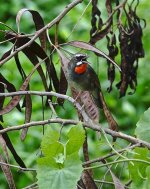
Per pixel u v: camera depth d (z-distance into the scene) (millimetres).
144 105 15383
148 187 6055
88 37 15555
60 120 6832
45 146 5750
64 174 5621
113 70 8836
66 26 16453
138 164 6141
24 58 15375
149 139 6738
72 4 8094
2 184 13297
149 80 15141
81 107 7234
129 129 14914
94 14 8789
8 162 6953
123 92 8875
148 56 14742
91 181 6918
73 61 8656
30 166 12867
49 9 17828
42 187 5586
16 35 7738
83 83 8430
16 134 13320
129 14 8852
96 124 7121
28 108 7801
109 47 8812
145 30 14344
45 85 8141
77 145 5746
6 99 12961
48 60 8078
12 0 18109
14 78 15172
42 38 8375
